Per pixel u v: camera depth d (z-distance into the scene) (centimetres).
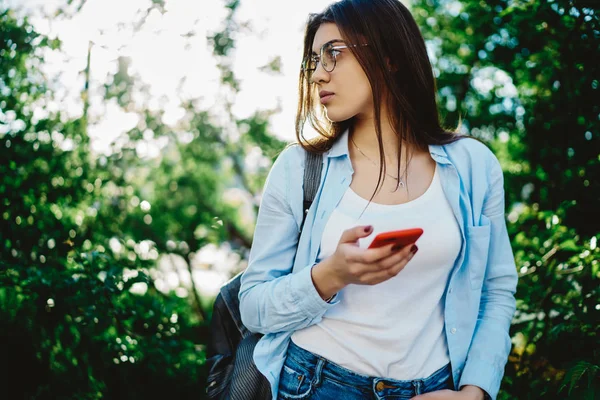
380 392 164
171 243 547
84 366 297
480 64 450
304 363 170
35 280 287
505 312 182
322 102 178
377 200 174
